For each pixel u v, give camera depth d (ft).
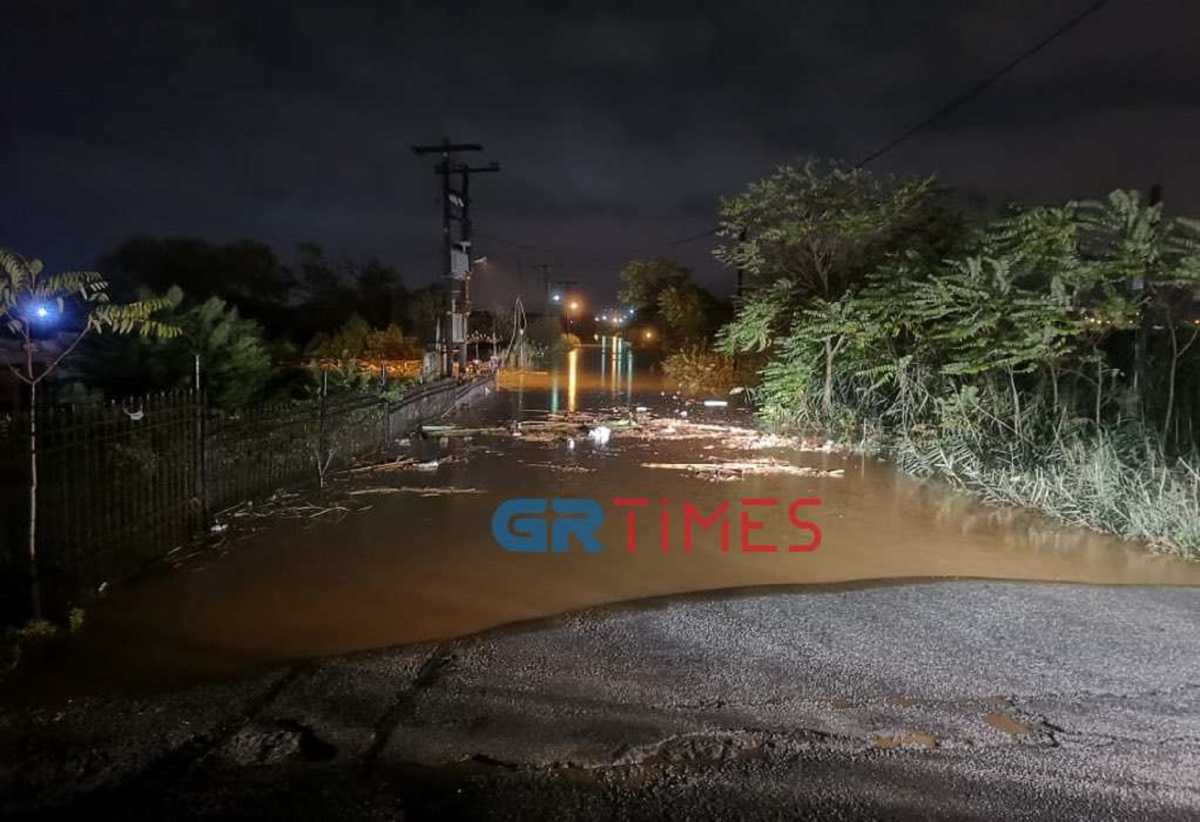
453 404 68.95
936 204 57.67
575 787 12.60
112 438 21.18
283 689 15.57
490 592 21.70
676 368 96.68
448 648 17.65
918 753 13.71
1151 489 29.35
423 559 24.52
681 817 11.89
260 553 24.77
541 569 23.76
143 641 18.02
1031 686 16.10
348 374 58.65
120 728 14.06
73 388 31.83
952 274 44.45
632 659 17.16
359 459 41.34
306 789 12.42
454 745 13.70
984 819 11.90
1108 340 44.21
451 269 82.23
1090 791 12.66
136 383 35.68
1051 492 31.78
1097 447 32.78
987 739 14.16
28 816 11.66
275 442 33.14
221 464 28.66
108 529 21.11
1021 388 43.93
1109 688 16.06
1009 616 19.75
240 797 12.18
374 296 155.74
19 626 18.03
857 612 20.01
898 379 49.52
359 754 13.39
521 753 13.50
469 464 40.91
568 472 38.93
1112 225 34.27
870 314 50.52
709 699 15.43
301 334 137.08
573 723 14.48
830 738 14.12
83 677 16.12
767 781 12.84
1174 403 38.58
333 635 18.61
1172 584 22.71
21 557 18.63
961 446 39.01
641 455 44.42
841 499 33.78
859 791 12.58
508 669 16.61
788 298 62.80
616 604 20.63
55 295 21.06
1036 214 36.22
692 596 21.29
